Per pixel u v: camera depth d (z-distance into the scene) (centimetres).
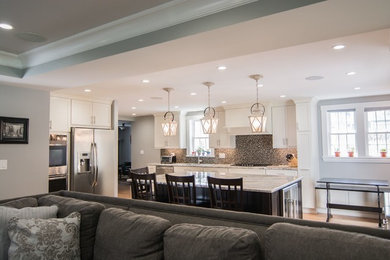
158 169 793
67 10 228
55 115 517
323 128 617
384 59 330
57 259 210
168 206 233
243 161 725
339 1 165
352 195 566
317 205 597
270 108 659
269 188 323
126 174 1170
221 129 726
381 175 559
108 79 357
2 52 325
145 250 194
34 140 406
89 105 574
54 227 216
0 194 368
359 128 582
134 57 268
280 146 645
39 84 380
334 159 602
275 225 167
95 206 244
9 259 206
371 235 156
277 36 219
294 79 426
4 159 374
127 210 251
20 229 209
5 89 379
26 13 232
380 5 169
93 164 551
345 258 138
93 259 229
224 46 240
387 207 512
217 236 171
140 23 243
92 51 280
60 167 509
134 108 739
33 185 403
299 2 174
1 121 371
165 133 514
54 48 307
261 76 404
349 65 354
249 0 192
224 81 437
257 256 164
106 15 238
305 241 151
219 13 205
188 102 646
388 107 554
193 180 346
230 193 322
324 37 222
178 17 223
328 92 533
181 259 174
